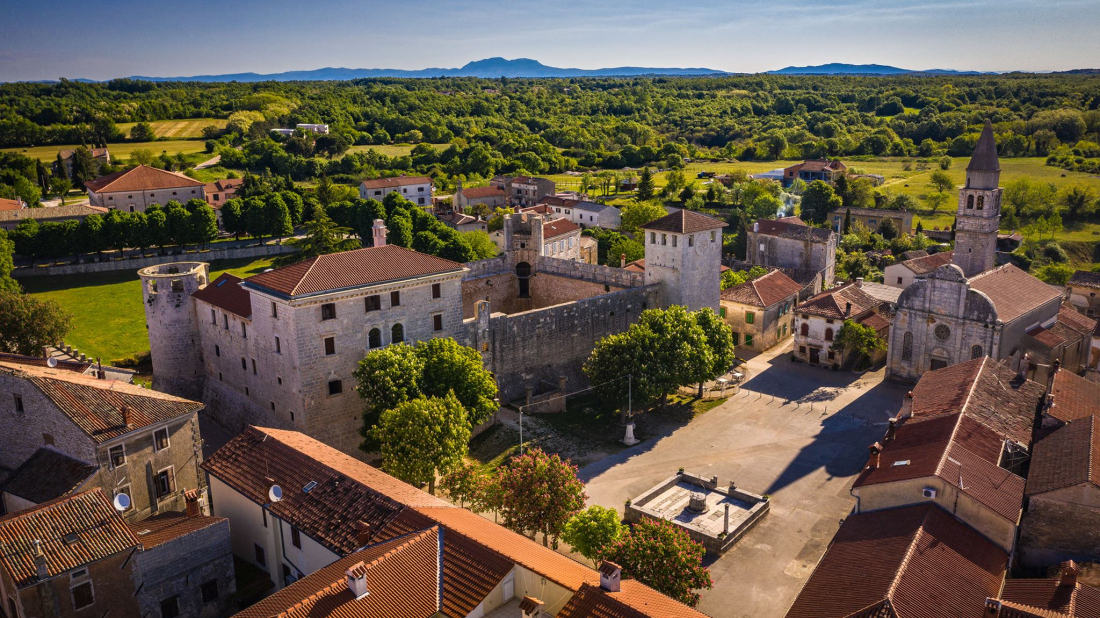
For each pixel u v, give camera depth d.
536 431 83.19
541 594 42.41
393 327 79.12
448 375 73.81
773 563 59.69
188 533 49.03
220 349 85.75
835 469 74.50
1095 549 49.84
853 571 47.06
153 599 47.88
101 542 45.81
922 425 62.06
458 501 66.00
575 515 55.84
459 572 43.28
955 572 46.19
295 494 53.34
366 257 80.19
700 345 86.38
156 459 58.66
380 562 42.47
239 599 52.28
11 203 189.88
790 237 147.75
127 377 84.56
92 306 139.12
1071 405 65.44
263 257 181.38
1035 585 46.56
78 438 55.41
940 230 195.75
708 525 64.00
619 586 41.44
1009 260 166.62
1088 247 184.12
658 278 104.62
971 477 52.62
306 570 51.62
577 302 95.44
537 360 92.69
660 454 78.50
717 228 106.12
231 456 59.06
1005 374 72.94
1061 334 99.06
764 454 78.00
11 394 58.19
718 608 54.41
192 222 175.75
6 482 56.75
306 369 73.88
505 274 114.31
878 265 166.88
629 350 83.88
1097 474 50.62
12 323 89.56
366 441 73.88
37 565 42.91
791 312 118.12
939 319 92.50
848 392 94.56
